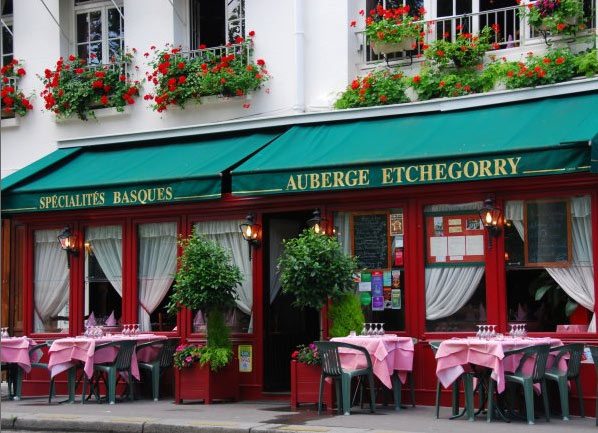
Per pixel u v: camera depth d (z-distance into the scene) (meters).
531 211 12.69
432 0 14.99
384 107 14.23
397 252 13.50
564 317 12.43
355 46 15.29
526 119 12.78
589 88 12.89
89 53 17.62
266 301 14.54
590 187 12.24
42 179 15.68
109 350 13.99
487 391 11.97
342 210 13.87
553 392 12.16
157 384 14.25
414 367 13.22
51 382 14.17
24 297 16.31
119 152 16.19
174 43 16.55
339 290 12.91
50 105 17.05
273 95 15.57
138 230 15.44
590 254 12.29
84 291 15.83
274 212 14.41
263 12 15.74
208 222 14.95
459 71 14.31
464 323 13.04
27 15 17.75
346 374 12.23
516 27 14.32
